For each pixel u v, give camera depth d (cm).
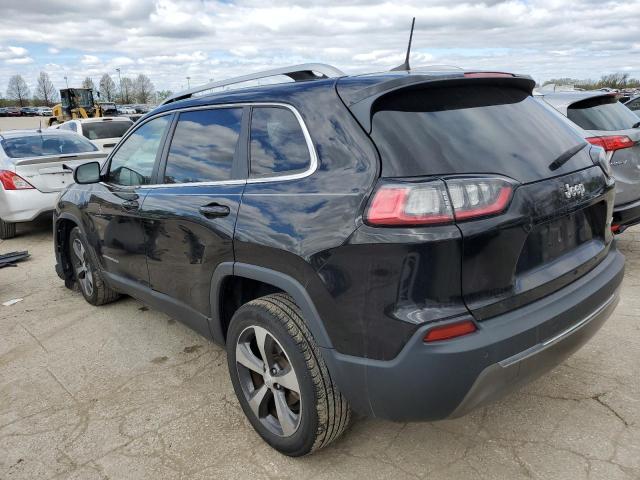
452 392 198
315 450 249
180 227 304
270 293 283
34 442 284
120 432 289
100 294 466
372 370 208
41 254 695
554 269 230
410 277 196
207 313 302
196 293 305
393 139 211
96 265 440
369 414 222
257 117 272
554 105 551
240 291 293
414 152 206
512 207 205
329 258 214
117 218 380
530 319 211
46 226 879
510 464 247
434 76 229
